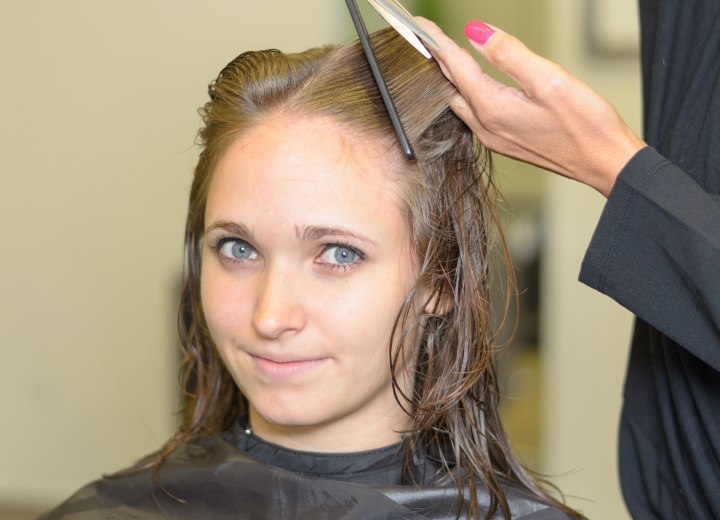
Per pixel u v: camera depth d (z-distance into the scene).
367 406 0.89
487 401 0.94
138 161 2.09
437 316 0.88
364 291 0.82
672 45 0.88
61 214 2.15
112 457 2.21
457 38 2.30
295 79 0.85
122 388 2.18
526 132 0.79
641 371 0.95
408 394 0.90
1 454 2.27
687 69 0.87
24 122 2.12
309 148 0.81
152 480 0.95
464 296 0.89
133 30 2.04
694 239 0.73
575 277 2.04
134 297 2.14
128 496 0.95
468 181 0.89
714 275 0.72
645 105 0.95
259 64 0.88
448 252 0.87
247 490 0.91
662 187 0.75
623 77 1.97
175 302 2.12
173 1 2.01
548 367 2.10
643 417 0.95
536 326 2.24
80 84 2.09
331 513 0.88
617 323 2.03
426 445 0.92
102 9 2.05
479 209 0.90
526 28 2.30
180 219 2.09
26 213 2.16
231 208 0.82
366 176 0.82
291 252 0.81
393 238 0.82
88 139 2.10
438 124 0.86
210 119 0.89
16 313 2.20
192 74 2.03
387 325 0.83
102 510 0.95
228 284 0.84
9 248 2.18
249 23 1.98
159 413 2.17
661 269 0.75
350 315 0.81
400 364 0.86
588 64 1.99
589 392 2.06
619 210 0.76
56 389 2.22
